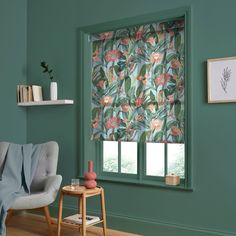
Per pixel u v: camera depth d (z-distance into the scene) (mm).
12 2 4152
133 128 3576
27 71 4301
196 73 3137
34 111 4238
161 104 3424
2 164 3590
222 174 3002
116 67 3701
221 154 3008
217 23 3039
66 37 3973
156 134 3443
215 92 3023
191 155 3139
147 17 3398
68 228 3639
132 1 3504
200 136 3109
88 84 3859
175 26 3334
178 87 3328
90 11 3789
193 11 3154
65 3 3982
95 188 3180
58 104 3994
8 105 4094
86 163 3818
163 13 3305
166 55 3404
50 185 3275
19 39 4234
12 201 3021
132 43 3605
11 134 4129
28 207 3074
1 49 4023
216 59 3018
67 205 3928
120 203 3564
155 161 3590
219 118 3023
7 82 4086
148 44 3506
